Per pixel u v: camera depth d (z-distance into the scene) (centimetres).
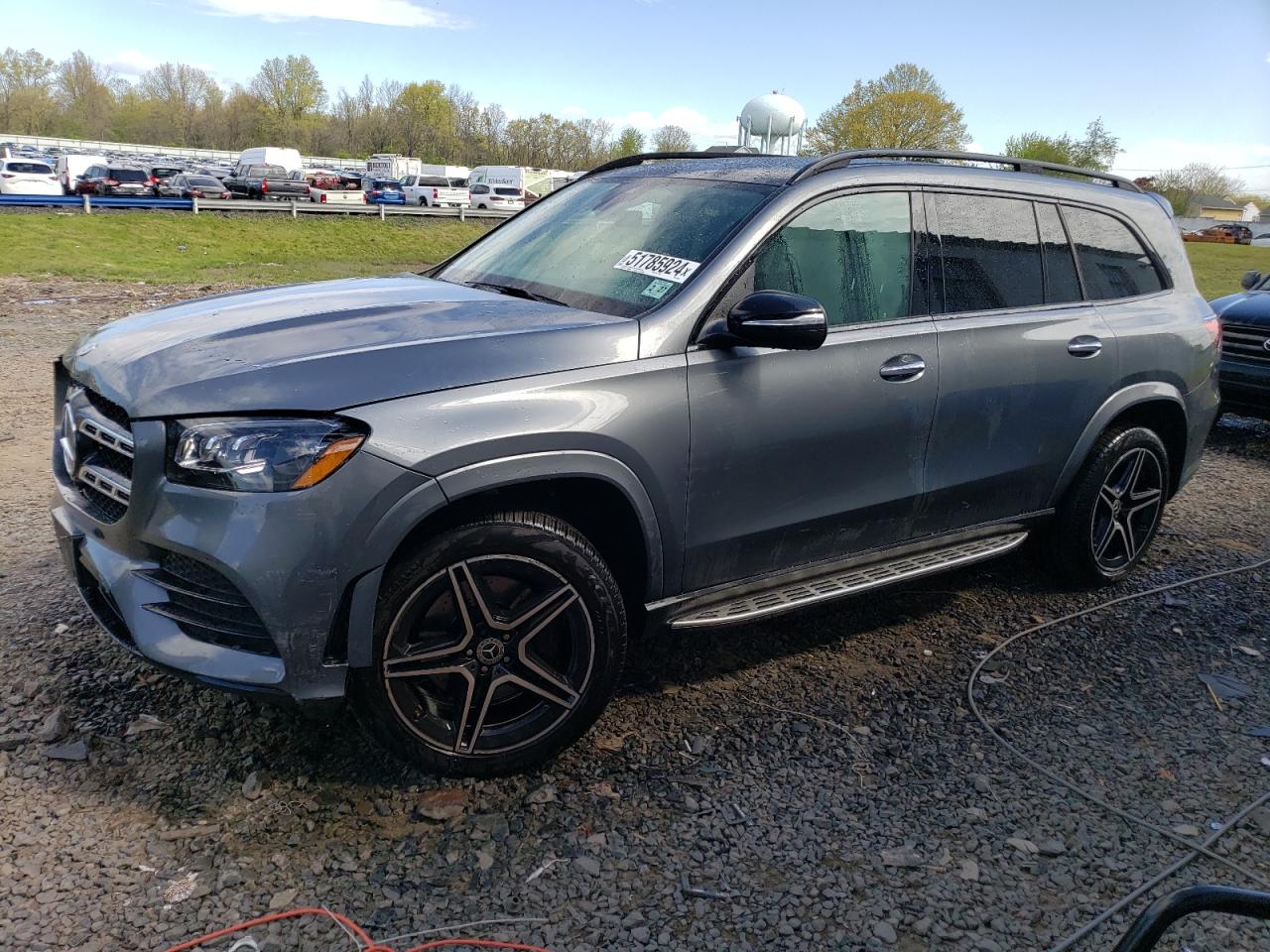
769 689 352
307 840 258
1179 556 507
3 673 328
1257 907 135
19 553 430
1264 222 8219
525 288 343
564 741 294
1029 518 414
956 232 378
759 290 319
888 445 349
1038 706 349
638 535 302
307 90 11019
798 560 344
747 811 280
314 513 245
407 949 224
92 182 3956
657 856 260
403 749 273
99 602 290
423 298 325
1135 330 427
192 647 255
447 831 265
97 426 273
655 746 312
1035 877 259
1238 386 769
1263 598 456
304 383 253
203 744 296
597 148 10750
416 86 10438
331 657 256
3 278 1877
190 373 260
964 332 367
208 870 245
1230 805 295
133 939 221
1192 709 352
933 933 238
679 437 297
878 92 7231
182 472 249
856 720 334
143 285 1850
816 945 232
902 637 401
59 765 282
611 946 228
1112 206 441
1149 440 444
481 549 270
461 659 277
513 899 241
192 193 4134
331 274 2450
